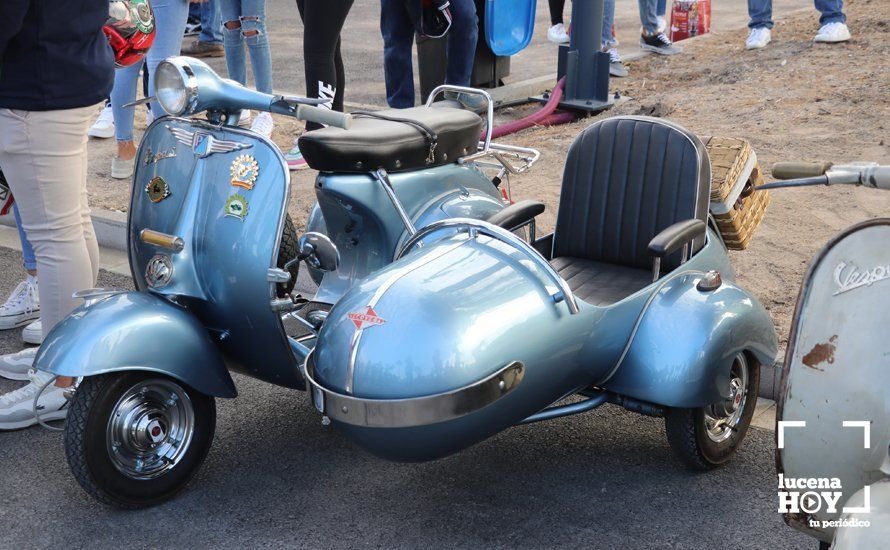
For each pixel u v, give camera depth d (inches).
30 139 133.8
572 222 147.2
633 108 298.2
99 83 138.1
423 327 106.0
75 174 139.6
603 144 143.6
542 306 113.2
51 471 136.2
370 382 105.7
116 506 123.3
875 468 83.2
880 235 82.8
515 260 116.9
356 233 151.4
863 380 83.3
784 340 157.3
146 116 314.5
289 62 403.9
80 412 118.1
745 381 132.6
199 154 128.6
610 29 344.5
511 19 309.0
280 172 124.4
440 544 116.7
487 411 107.4
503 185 235.8
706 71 339.6
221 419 149.1
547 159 256.2
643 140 140.3
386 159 145.1
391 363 105.2
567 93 303.9
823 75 312.2
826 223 205.0
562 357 115.3
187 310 127.6
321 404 109.6
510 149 164.4
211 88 126.0
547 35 441.4
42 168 135.8
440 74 305.1
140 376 121.9
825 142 247.6
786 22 408.8
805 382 87.0
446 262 115.9
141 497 123.6
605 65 298.2
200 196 128.1
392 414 104.7
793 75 316.2
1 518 125.1
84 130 139.5
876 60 323.3
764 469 131.4
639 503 123.8
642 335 124.0
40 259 141.3
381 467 134.5
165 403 126.1
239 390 158.7
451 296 109.3
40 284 142.3
